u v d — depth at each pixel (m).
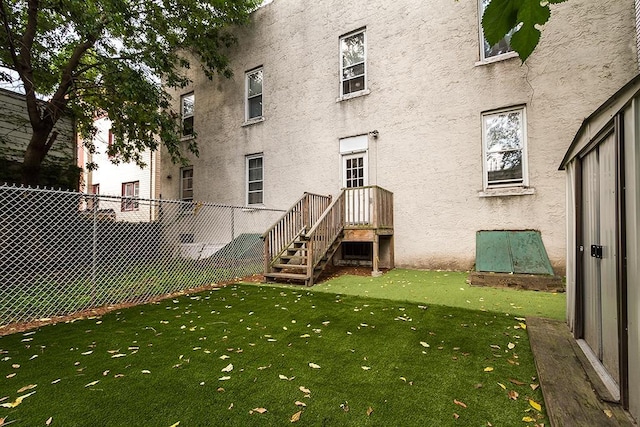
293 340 3.21
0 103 8.73
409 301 4.61
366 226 7.02
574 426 1.74
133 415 1.97
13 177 8.83
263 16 10.61
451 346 2.97
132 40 8.68
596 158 2.59
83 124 9.87
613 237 2.21
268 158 10.30
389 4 8.20
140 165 11.41
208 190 11.86
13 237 5.70
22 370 2.59
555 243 6.17
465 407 2.02
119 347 3.08
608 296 2.29
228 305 4.68
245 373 2.50
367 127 8.41
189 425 1.87
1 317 4.13
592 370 2.34
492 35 1.06
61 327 3.74
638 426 1.72
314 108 9.36
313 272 6.25
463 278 6.28
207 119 12.00
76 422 1.90
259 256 8.05
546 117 6.32
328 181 9.04
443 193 7.34
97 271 5.77
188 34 9.86
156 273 6.54
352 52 8.89
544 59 6.38
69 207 5.72
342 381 2.36
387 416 1.93
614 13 5.82
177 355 2.87
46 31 7.80
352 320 3.82
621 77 5.74
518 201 6.53
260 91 10.79
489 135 7.00
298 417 1.92
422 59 7.69
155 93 8.81
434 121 7.49
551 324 3.39
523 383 2.29
